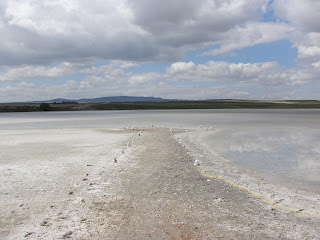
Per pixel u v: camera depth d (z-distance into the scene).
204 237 6.71
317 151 18.91
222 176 12.49
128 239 6.56
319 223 7.62
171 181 11.48
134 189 10.34
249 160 16.00
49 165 13.99
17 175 12.07
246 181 11.72
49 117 74.81
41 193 9.76
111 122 48.81
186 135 27.89
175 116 73.31
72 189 10.23
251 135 28.09
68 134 28.72
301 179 12.11
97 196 9.52
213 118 62.03
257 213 8.27
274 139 25.05
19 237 6.56
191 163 14.99
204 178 12.09
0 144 21.36
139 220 7.64
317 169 13.91
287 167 14.34
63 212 8.11
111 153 17.45
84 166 13.82
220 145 21.45
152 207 8.61
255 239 6.65
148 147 20.00
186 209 8.50
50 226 7.17
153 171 13.07
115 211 8.25
